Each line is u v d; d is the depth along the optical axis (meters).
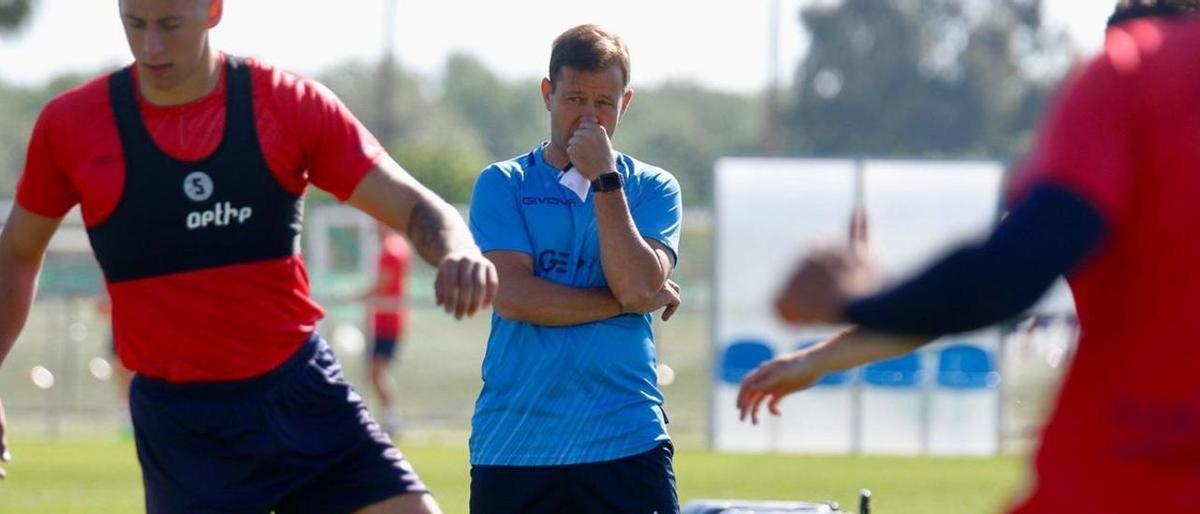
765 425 54.41
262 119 16.48
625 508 19.47
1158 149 10.05
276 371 17.19
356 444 17.64
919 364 54.06
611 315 19.50
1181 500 10.13
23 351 76.75
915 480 44.41
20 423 65.81
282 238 16.91
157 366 17.12
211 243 16.61
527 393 19.56
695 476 44.78
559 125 19.92
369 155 16.62
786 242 53.28
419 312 86.94
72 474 44.56
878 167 52.72
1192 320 10.10
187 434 17.20
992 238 9.59
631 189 20.30
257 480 17.27
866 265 9.59
